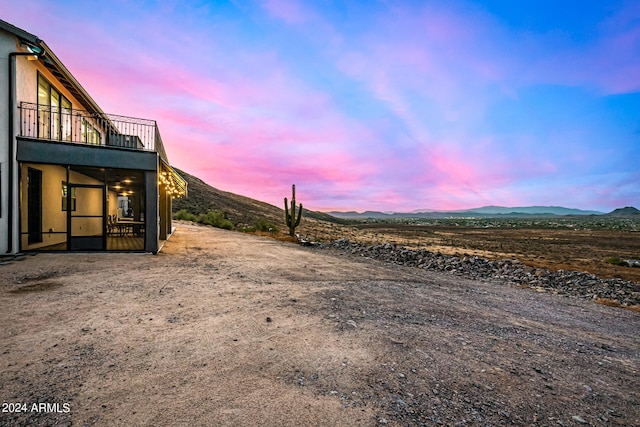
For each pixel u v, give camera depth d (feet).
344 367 11.38
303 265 35.29
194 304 18.19
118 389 9.24
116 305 17.31
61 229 43.24
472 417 8.91
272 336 13.93
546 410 9.64
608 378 12.50
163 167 44.37
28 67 33.96
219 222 101.91
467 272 40.70
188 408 8.45
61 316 15.25
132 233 60.59
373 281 29.01
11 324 13.96
